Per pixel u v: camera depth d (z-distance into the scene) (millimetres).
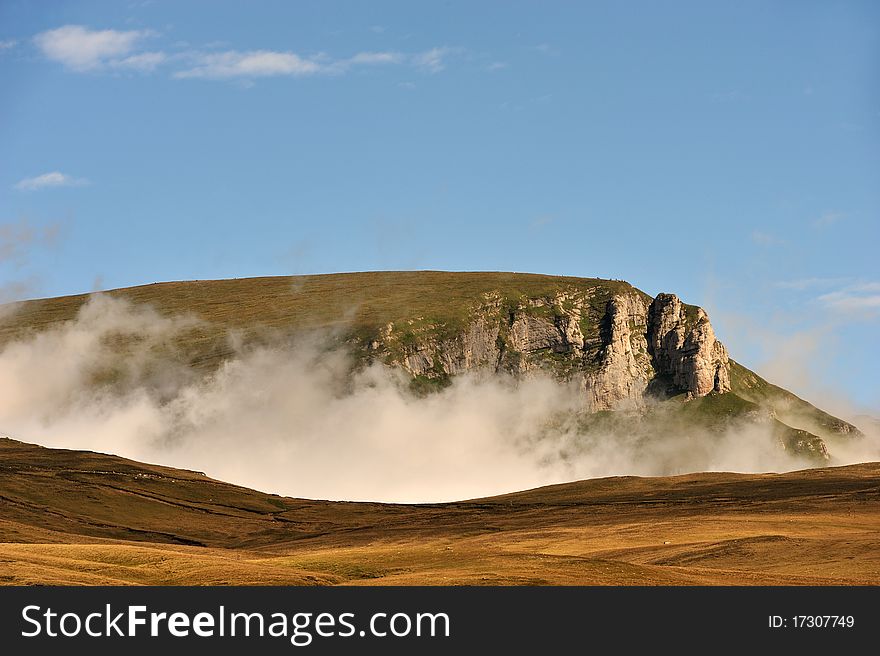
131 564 86562
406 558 91938
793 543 119438
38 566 79812
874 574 100188
